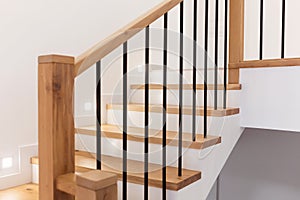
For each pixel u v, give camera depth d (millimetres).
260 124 2043
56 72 1092
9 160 1974
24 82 2057
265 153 3236
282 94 1953
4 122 1957
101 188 899
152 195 1538
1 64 1934
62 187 1054
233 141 2055
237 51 2129
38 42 2129
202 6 3615
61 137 1107
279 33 3344
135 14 2957
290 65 1910
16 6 1995
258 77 2047
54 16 2225
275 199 3197
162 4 1541
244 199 3385
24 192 1855
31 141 2105
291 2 3275
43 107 1108
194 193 1634
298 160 3059
